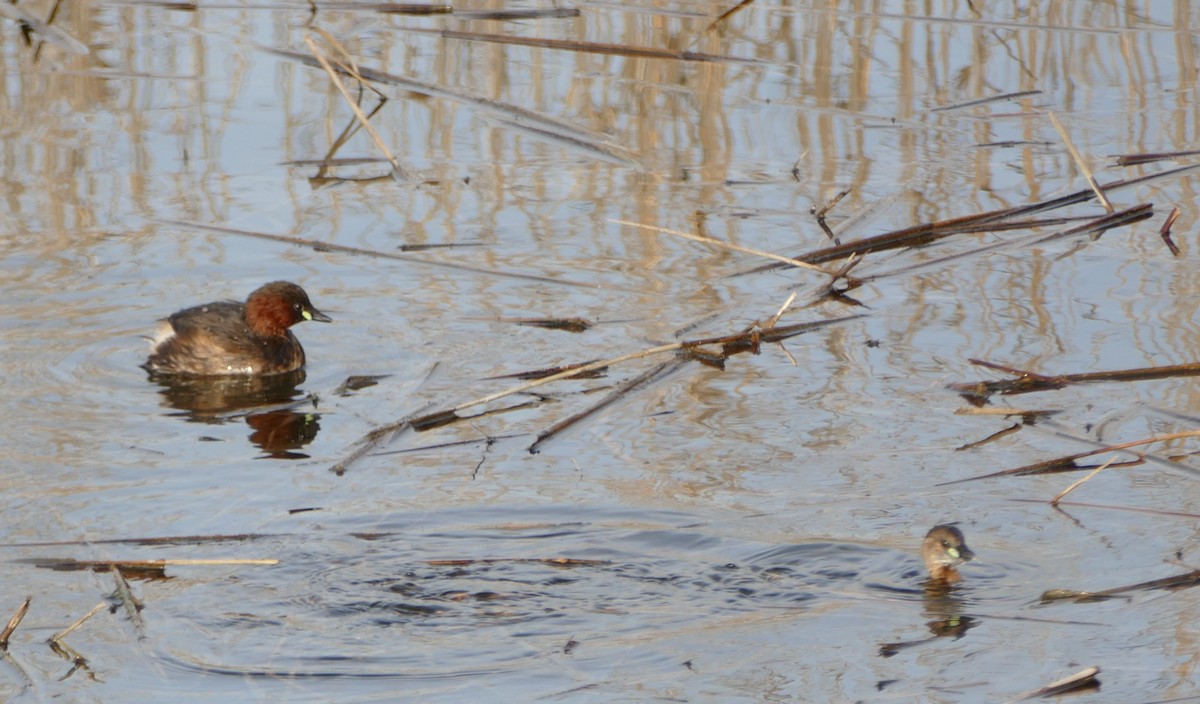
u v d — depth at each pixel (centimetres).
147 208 1808
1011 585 983
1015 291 1606
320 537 1047
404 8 2583
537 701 838
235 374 1419
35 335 1489
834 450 1210
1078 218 1772
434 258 1700
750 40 2464
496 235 1770
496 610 945
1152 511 1088
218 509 1101
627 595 968
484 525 1069
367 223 1794
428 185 1923
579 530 1061
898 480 1150
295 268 1675
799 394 1340
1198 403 1295
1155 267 1655
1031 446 1216
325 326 1538
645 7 2600
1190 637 904
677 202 1864
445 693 845
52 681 859
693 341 1432
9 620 931
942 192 1884
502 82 2284
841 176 1948
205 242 1731
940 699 839
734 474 1162
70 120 2094
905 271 1667
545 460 1198
